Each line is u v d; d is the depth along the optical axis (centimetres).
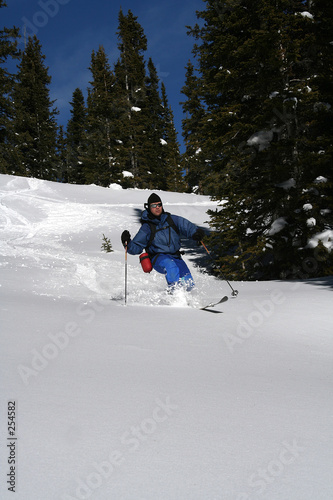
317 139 1004
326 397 212
